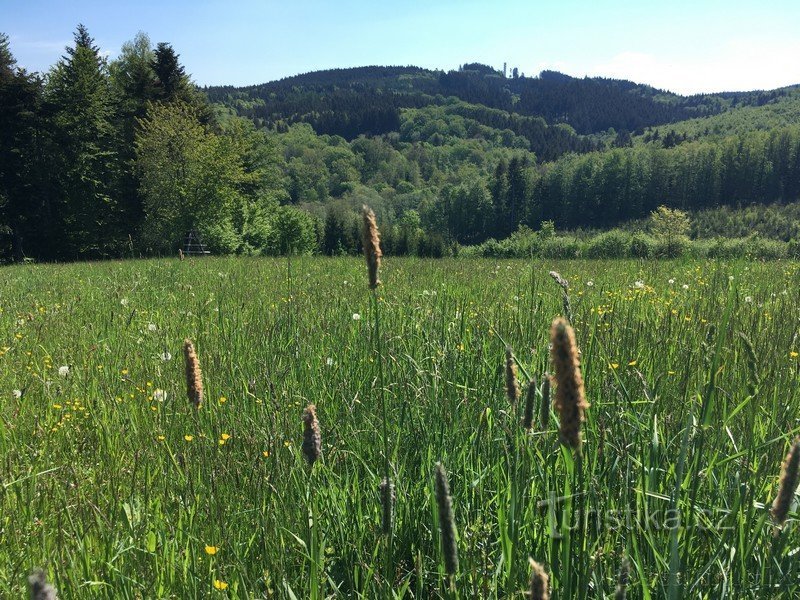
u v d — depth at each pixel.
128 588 2.42
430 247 87.94
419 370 4.05
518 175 178.25
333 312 6.76
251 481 3.13
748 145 162.50
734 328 4.70
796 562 2.31
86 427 4.10
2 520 2.92
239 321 6.49
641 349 4.46
